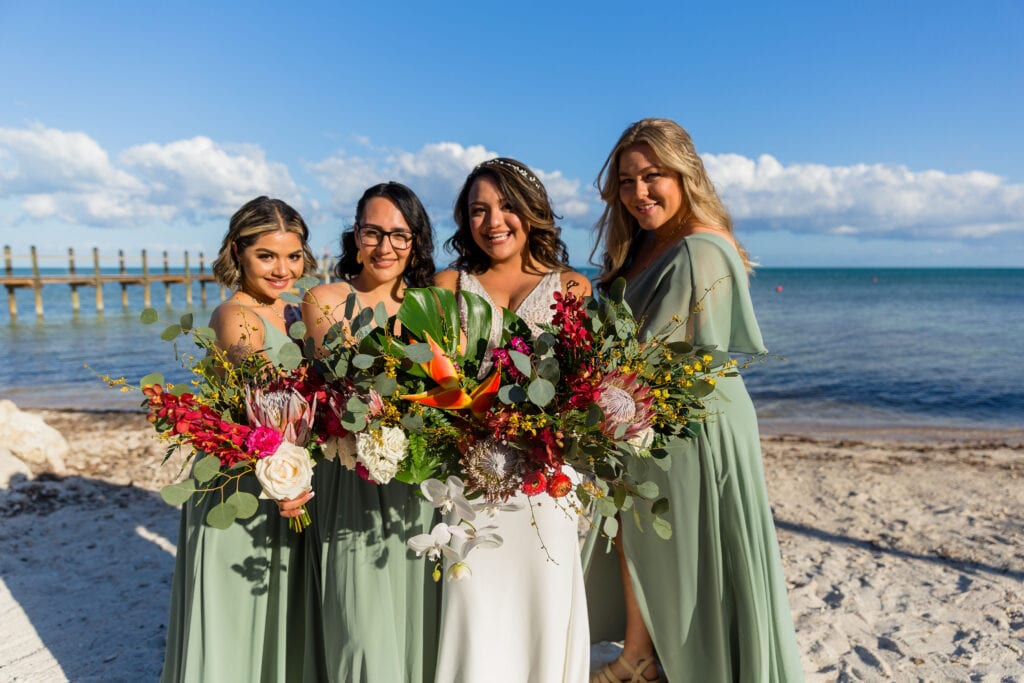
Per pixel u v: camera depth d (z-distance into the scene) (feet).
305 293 8.48
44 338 84.02
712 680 8.68
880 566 15.96
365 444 6.74
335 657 7.69
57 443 23.02
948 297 180.24
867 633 12.61
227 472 7.27
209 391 7.41
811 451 29.45
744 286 8.73
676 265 8.70
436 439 7.25
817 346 76.18
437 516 8.21
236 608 8.04
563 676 8.23
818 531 18.53
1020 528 18.66
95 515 18.16
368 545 7.80
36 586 14.05
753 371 58.08
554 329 7.46
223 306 9.17
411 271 9.29
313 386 7.22
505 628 7.84
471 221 8.86
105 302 161.58
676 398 7.36
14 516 17.70
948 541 17.62
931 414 41.63
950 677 10.98
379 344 7.13
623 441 6.91
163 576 14.76
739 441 8.67
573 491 7.81
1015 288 234.17
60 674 10.95
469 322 7.76
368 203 8.63
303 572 8.45
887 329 96.02
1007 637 12.34
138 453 24.71
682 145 9.06
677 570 8.69
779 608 8.71
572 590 8.29
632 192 9.27
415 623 8.09
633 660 9.57
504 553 7.77
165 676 8.98
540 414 6.90
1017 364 61.98
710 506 8.58
